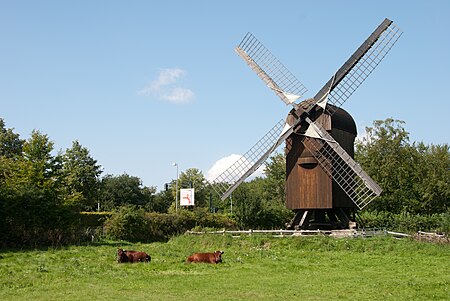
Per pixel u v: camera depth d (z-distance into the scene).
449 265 21.14
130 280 16.89
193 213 43.66
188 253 26.92
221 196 32.78
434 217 40.00
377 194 29.33
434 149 53.31
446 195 48.72
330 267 20.59
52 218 33.31
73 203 36.53
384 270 19.75
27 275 17.80
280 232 31.36
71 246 31.20
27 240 31.56
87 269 19.41
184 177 80.38
